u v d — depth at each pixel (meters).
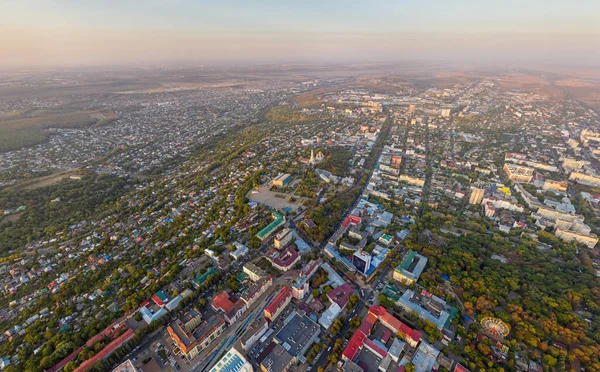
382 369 189.00
